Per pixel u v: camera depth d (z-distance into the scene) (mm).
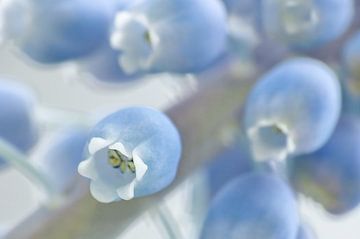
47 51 82
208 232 77
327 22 79
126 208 79
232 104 82
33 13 81
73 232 80
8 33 81
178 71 77
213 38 77
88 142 69
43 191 80
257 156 76
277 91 75
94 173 69
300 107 75
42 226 80
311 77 76
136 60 77
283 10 79
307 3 78
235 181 79
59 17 81
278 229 76
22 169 80
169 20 76
